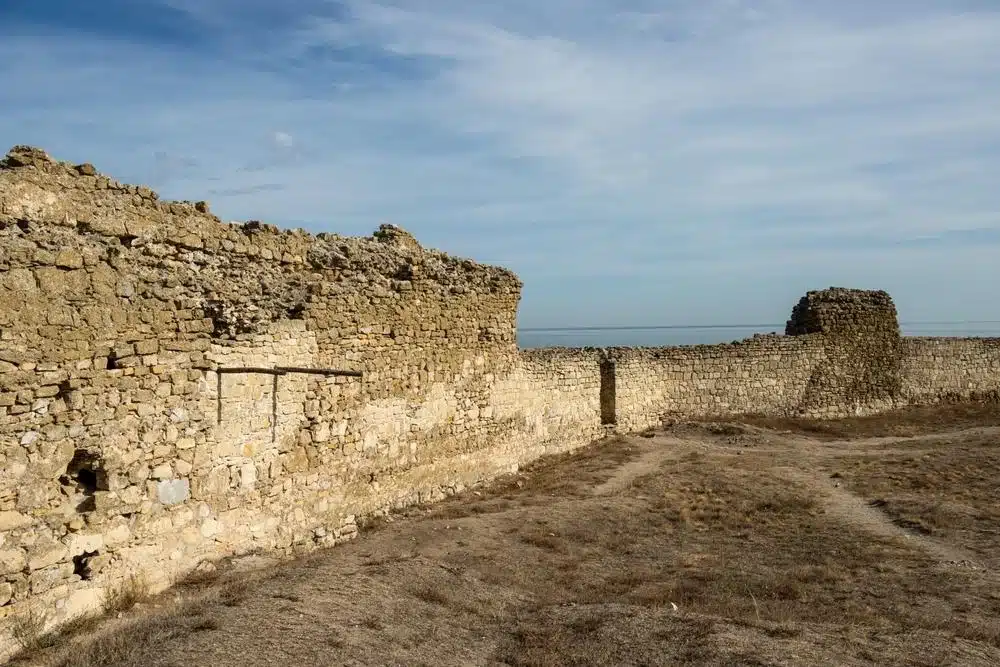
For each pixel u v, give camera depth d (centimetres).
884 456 2505
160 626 831
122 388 1010
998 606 1072
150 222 1088
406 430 1719
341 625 871
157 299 1073
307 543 1367
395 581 1063
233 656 754
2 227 878
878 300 3991
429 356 1825
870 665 813
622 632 919
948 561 1326
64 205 954
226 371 1187
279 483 1310
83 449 953
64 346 930
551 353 2564
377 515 1588
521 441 2320
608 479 2138
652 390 3325
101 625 905
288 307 1358
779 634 908
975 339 4322
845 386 3866
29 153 919
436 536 1406
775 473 2189
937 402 4144
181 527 1098
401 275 1736
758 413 3619
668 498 1828
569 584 1188
